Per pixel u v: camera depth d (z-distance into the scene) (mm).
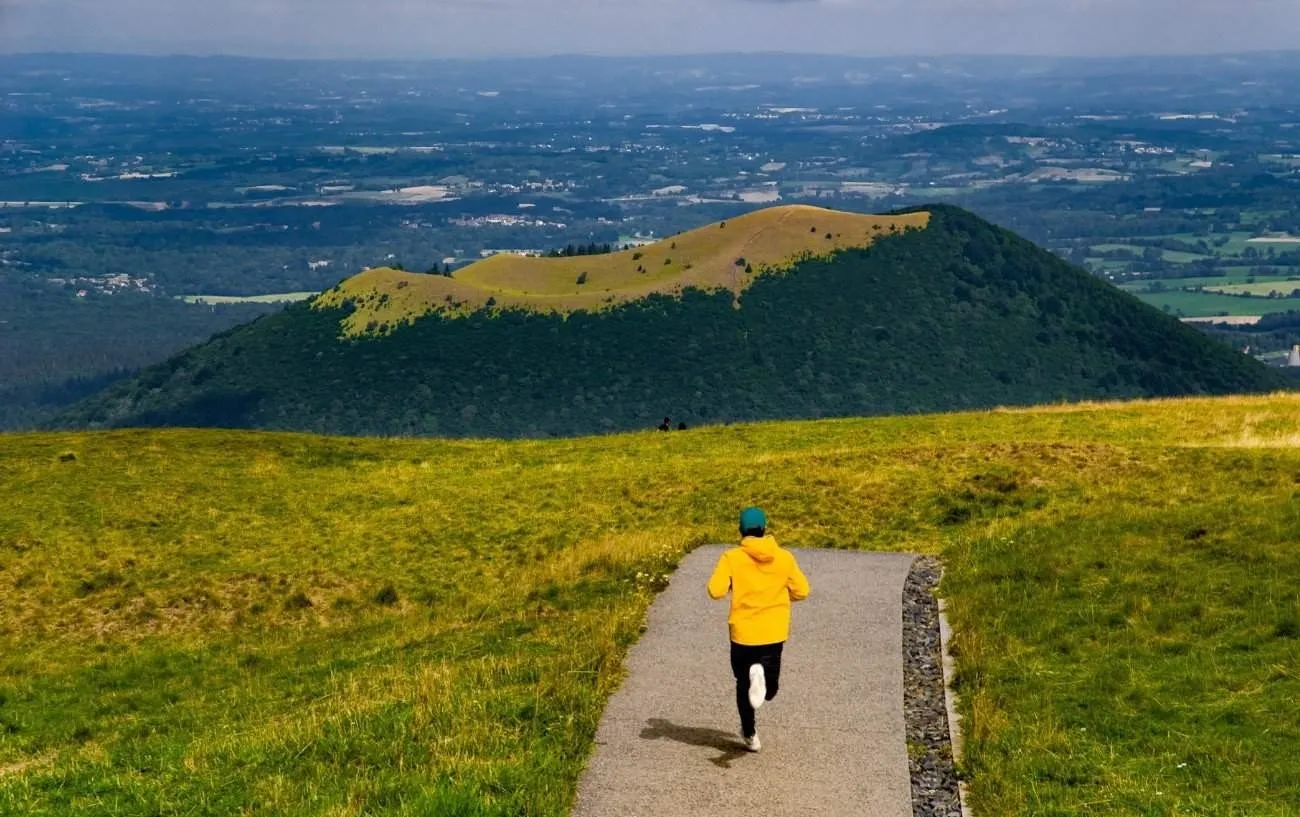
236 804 12508
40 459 38844
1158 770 12289
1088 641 16297
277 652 24078
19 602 27328
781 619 13008
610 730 13727
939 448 33094
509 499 33875
